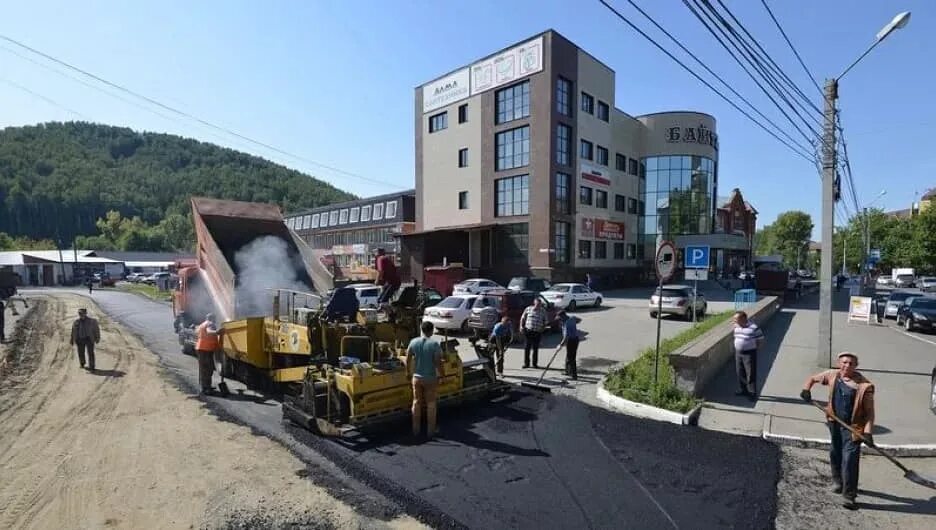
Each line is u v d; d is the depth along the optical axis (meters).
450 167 42.19
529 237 36.09
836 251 73.06
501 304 16.66
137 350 14.79
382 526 4.79
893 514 5.00
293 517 4.95
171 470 6.08
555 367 12.19
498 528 4.71
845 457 5.20
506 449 6.70
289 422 7.88
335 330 8.44
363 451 6.64
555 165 35.53
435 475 5.88
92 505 5.20
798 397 9.13
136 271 76.19
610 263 43.34
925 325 18.41
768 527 4.74
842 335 18.14
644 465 6.16
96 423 7.88
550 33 34.91
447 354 8.35
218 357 11.05
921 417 7.97
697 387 9.02
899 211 94.38
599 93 41.00
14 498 5.36
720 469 6.05
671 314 21.77
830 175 11.73
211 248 11.86
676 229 46.50
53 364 12.64
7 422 7.94
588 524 4.78
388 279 9.16
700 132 46.69
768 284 35.31
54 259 68.12
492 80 38.53
